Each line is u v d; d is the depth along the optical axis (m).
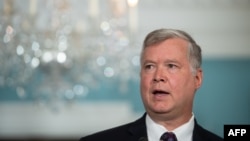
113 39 8.00
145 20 10.98
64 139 11.44
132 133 3.40
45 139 11.41
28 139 11.38
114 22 8.00
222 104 11.49
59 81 7.87
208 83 11.52
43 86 7.96
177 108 3.34
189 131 3.44
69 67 7.79
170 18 11.05
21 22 7.61
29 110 11.38
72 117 11.43
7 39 7.53
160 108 3.30
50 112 11.41
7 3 7.53
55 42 7.71
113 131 3.48
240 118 11.48
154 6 10.91
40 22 8.64
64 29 7.79
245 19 11.27
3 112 11.38
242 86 11.50
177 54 3.38
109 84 11.45
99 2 9.81
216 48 11.41
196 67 3.52
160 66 3.37
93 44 7.98
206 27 11.23
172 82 3.33
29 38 7.62
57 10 7.84
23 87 8.57
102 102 11.48
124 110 11.47
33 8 7.75
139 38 10.89
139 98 11.46
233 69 11.50
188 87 3.43
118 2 8.02
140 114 11.45
